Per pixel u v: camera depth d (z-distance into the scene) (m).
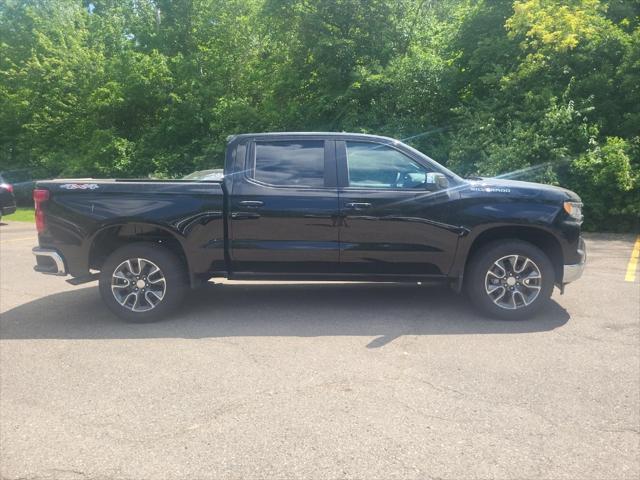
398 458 3.02
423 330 5.26
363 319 5.64
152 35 23.25
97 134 22.19
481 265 5.51
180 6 22.78
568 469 2.90
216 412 3.59
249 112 19.62
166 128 21.19
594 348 4.72
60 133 25.08
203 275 5.69
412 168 5.64
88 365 4.46
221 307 6.18
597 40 14.07
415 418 3.47
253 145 5.75
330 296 6.64
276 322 5.58
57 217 5.60
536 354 4.58
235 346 4.86
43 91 24.69
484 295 5.53
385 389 3.91
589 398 3.74
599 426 3.36
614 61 14.26
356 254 5.57
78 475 2.91
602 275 7.75
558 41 14.02
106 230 5.71
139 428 3.40
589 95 13.88
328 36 17.44
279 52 20.14
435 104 17.19
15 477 2.91
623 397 3.75
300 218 5.53
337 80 17.56
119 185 5.59
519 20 14.61
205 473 2.91
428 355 4.58
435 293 6.75
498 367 4.30
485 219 5.47
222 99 20.38
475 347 4.77
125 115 23.03
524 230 5.67
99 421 3.50
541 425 3.37
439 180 5.43
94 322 5.71
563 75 14.52
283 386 3.98
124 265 5.63
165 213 5.53
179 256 5.89
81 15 26.56
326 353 4.65
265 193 5.55
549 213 5.46
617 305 6.11
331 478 2.85
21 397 3.87
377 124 16.92
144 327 5.49
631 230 13.06
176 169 20.77
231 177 5.63
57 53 24.33
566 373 4.17
